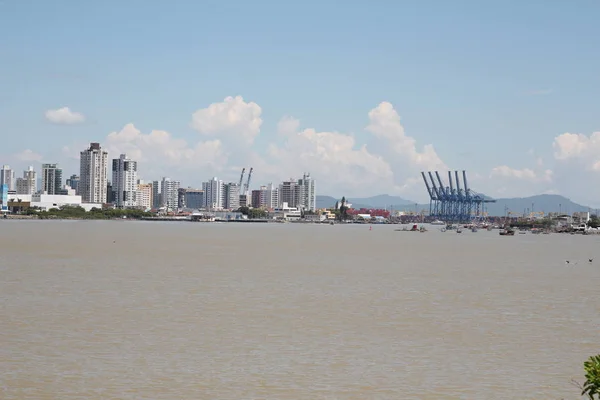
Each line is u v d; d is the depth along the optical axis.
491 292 79.19
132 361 42.72
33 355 43.88
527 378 40.62
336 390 37.72
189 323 55.16
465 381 39.81
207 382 38.66
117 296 69.88
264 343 48.25
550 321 59.09
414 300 70.94
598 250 193.25
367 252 160.25
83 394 36.34
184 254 139.75
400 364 43.22
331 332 52.53
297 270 105.19
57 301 65.81
